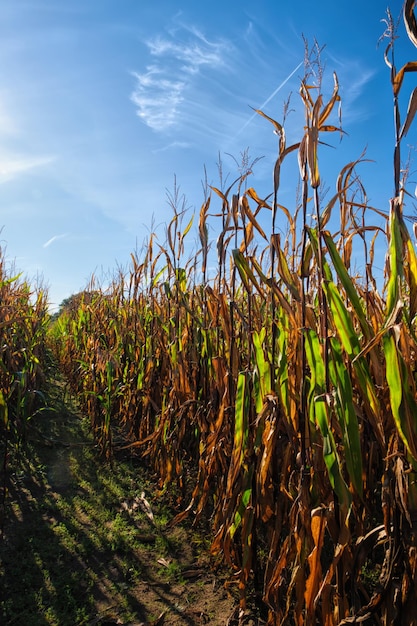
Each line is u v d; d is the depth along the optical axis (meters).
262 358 2.42
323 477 2.19
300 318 2.40
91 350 6.39
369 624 2.36
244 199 2.58
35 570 3.14
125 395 5.68
